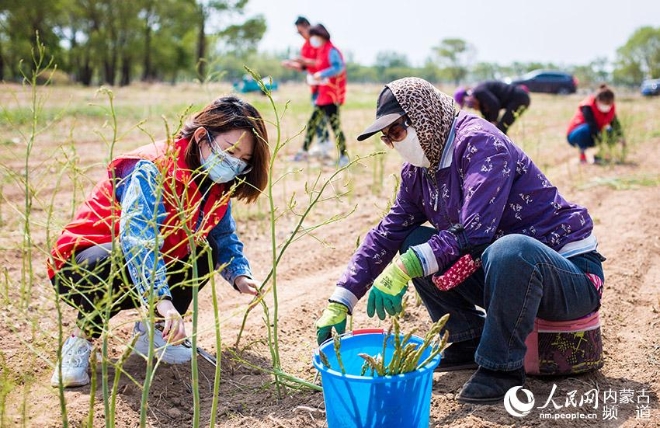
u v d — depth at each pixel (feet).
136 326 10.93
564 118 62.75
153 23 199.72
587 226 9.60
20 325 11.92
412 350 7.66
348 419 7.86
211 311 13.58
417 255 8.74
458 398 9.39
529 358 9.80
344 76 28.84
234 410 9.55
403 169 10.09
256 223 20.06
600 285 9.50
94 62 195.31
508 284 8.66
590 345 9.74
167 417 9.41
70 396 9.76
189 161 9.26
